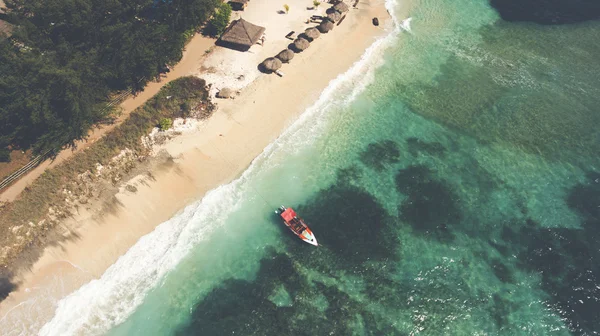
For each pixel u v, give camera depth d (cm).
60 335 3206
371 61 5425
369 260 3656
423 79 5266
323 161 4394
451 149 4512
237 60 5122
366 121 4775
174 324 3316
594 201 4072
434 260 3659
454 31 5944
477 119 4812
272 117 4675
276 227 3897
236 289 3506
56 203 3703
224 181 4166
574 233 3838
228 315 3353
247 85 4894
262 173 4259
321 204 4056
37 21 4566
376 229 3862
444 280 3531
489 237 3816
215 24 5325
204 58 5094
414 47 5662
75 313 3309
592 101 5000
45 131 3962
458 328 3266
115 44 4412
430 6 6359
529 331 3253
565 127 4716
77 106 3866
